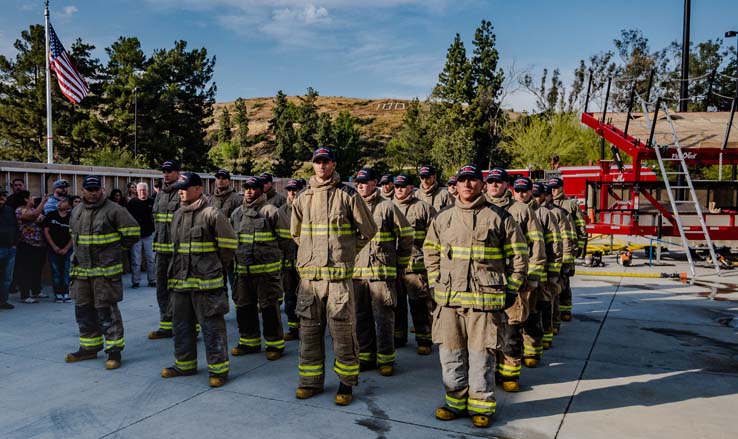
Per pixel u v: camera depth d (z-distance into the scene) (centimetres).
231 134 9438
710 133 1377
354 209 468
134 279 1007
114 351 554
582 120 1544
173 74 4131
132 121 3691
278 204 784
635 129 1430
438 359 596
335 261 464
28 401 466
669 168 2122
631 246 1653
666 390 495
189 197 511
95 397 475
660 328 727
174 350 565
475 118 4753
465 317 424
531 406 459
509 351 491
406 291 637
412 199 639
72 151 3678
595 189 1371
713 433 404
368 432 406
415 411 447
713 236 1310
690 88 4194
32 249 874
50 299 902
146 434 402
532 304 540
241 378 529
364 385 511
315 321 475
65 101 3622
